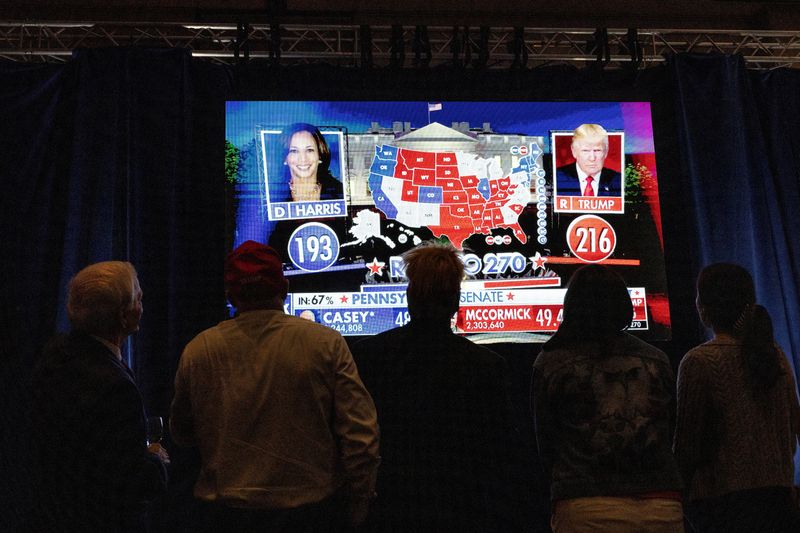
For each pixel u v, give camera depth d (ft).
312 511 6.05
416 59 14.07
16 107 13.42
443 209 13.37
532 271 13.30
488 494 7.05
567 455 6.47
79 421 6.15
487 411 6.67
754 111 14.35
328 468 6.22
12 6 14.94
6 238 13.04
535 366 6.89
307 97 13.41
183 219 13.23
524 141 13.60
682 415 7.17
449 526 6.56
